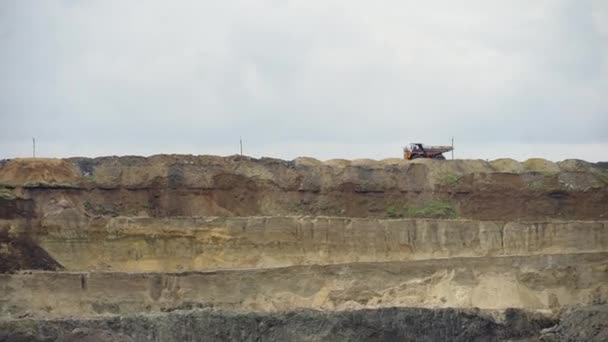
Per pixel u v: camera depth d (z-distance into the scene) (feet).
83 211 274.36
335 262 280.51
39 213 269.03
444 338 255.70
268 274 265.13
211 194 287.89
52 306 250.57
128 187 282.36
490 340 259.80
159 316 241.76
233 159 294.05
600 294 289.53
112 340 232.32
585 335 261.44
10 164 275.39
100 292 253.44
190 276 258.98
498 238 295.07
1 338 231.30
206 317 243.19
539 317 270.46
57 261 264.72
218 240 273.54
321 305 265.13
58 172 277.23
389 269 275.39
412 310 255.91
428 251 288.92
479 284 279.08
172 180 284.82
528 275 285.43
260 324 244.83
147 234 269.85
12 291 250.16
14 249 261.44
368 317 251.39
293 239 279.28
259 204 291.79
